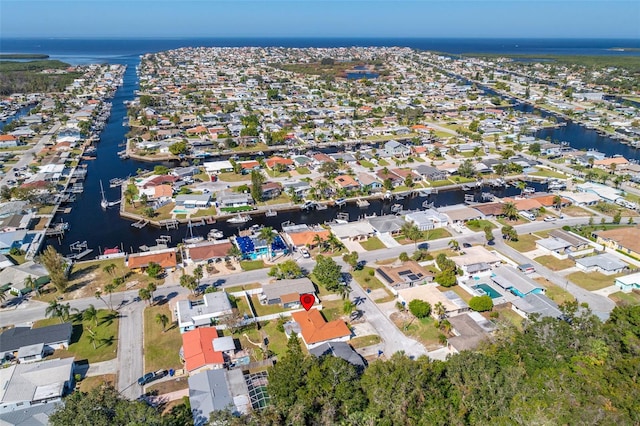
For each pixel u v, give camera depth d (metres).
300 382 75.62
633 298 112.31
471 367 77.88
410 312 105.75
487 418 70.81
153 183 182.38
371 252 135.50
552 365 77.81
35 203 166.12
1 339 91.88
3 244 132.88
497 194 189.25
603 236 139.38
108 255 130.50
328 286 113.00
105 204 168.38
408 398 71.56
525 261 130.38
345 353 89.12
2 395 77.50
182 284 110.44
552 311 103.06
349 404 72.25
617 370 76.06
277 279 119.81
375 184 187.50
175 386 83.94
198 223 157.00
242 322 99.62
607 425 64.69
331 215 166.25
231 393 78.94
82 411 66.81
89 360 90.12
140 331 98.94
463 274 122.06
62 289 111.69
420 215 155.38
